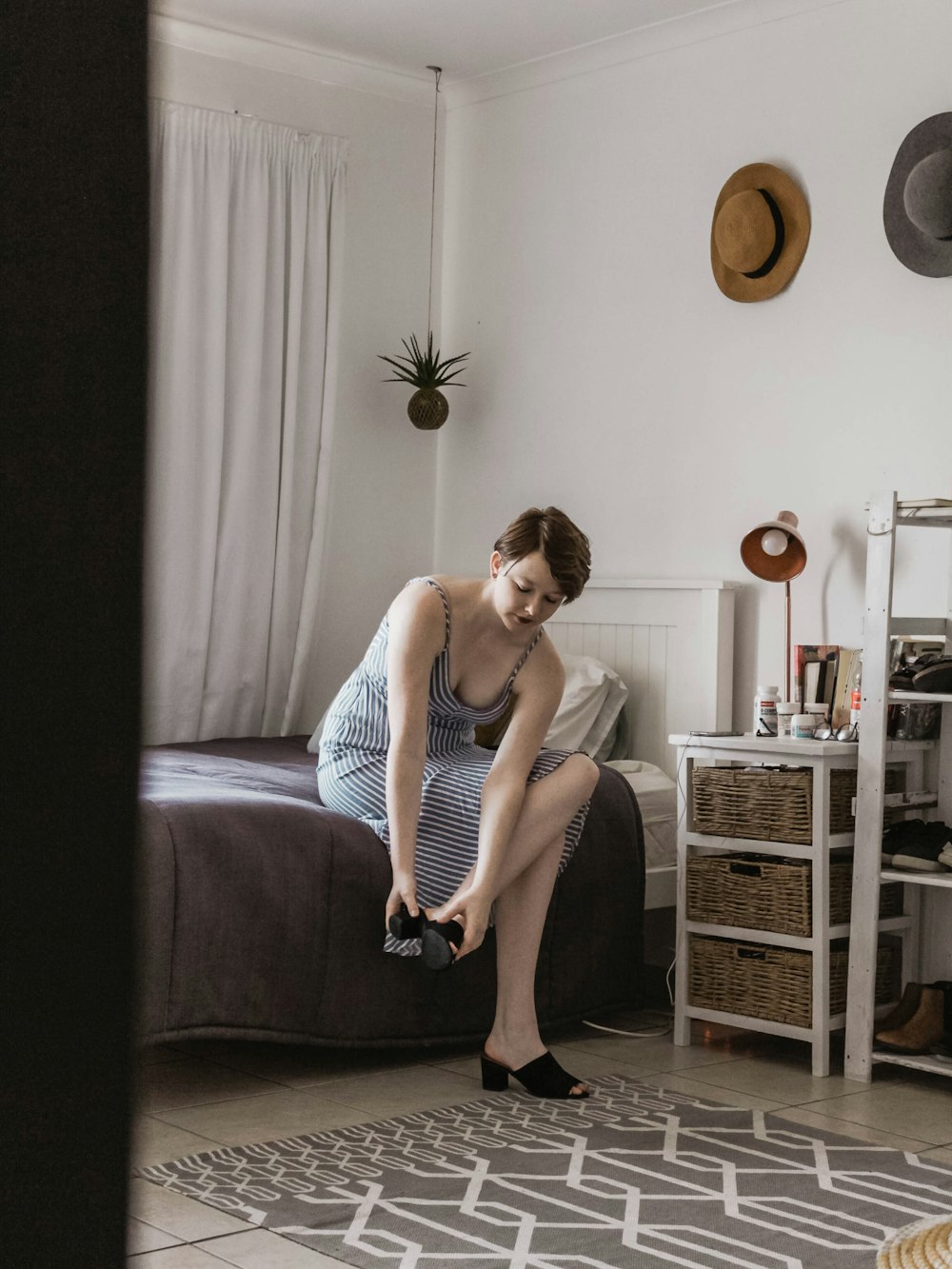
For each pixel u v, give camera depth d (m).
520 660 2.78
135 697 0.23
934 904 3.19
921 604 3.42
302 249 4.48
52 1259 0.23
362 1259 1.85
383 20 4.20
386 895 2.82
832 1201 2.13
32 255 0.22
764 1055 3.17
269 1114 2.54
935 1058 2.92
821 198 3.71
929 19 3.48
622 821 3.39
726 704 3.81
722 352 3.96
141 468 0.23
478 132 4.74
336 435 4.66
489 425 4.68
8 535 0.22
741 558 3.86
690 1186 2.19
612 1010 3.36
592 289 4.34
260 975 2.64
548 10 4.05
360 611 4.74
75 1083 0.23
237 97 4.38
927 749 3.20
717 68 3.98
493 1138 2.42
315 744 3.97
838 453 3.66
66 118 0.23
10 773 0.22
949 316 3.42
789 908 3.06
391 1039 2.87
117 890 0.23
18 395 0.22
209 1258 1.83
